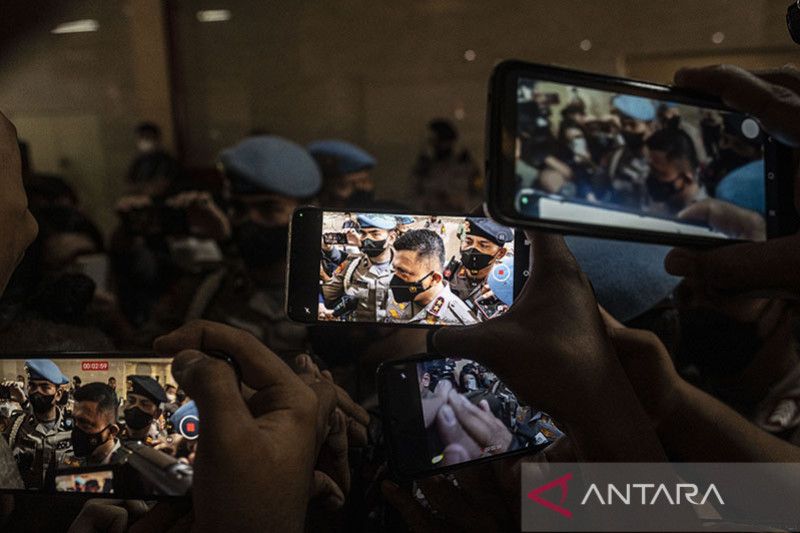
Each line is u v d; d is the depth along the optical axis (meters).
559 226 0.59
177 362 0.50
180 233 2.14
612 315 0.79
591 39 6.01
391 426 0.70
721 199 0.66
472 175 4.82
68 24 6.84
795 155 0.67
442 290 0.80
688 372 0.79
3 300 1.16
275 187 1.54
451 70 6.35
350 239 0.80
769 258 0.57
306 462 0.51
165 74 6.76
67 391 0.66
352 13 6.48
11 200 0.59
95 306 1.53
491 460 0.71
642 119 0.65
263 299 1.50
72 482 0.64
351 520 0.75
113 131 6.99
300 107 6.72
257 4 6.63
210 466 0.47
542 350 0.54
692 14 5.75
